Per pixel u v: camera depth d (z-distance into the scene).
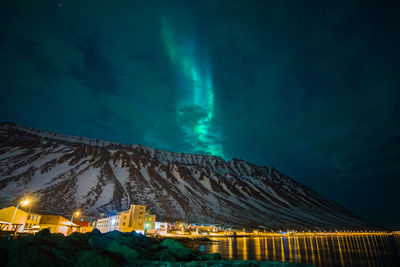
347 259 60.56
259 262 18.55
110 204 180.50
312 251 76.19
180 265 20.27
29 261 16.97
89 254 19.23
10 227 53.59
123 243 26.22
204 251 64.56
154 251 29.17
